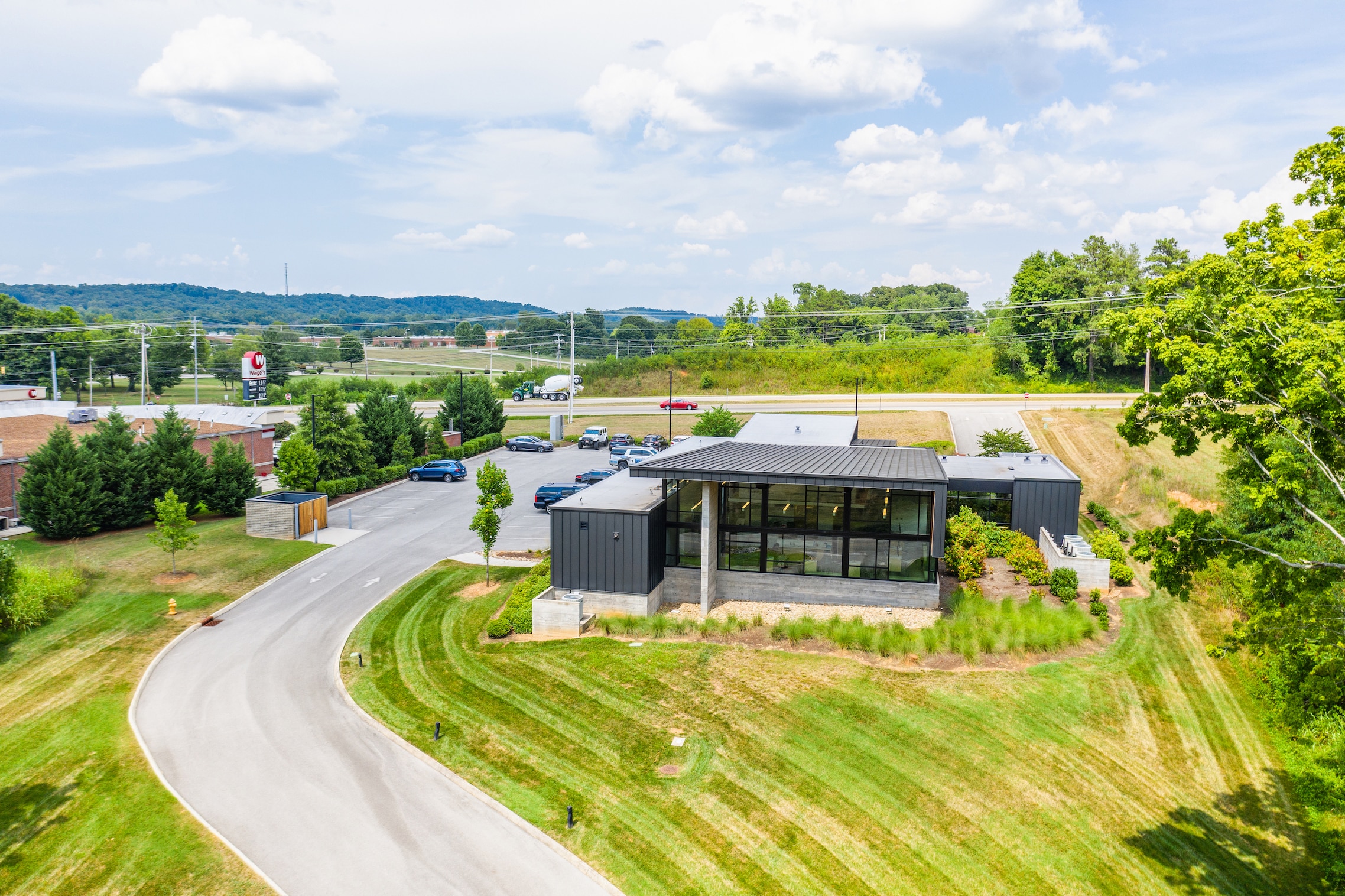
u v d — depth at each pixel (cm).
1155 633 2903
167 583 3484
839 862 1717
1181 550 1897
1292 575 1767
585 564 3122
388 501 5191
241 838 1828
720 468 3097
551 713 2377
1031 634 2784
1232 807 1925
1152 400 1822
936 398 8594
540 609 2953
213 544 4041
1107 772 2055
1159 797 1961
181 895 1648
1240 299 1805
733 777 2023
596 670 2647
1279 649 1880
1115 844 1781
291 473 4941
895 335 12812
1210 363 1658
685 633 2936
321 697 2519
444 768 2098
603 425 8188
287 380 13188
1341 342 1503
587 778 2042
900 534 3138
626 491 3516
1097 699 2425
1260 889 1653
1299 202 2453
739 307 13638
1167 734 2239
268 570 3716
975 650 2712
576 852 1766
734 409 8675
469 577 3628
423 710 2412
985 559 3547
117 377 14688
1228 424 1767
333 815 1911
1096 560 3300
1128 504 4681
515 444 7050
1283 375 1617
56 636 2938
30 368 11719
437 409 9588
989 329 10144
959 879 1667
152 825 1870
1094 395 8269
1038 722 2289
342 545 4150
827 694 2438
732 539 3278
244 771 2102
